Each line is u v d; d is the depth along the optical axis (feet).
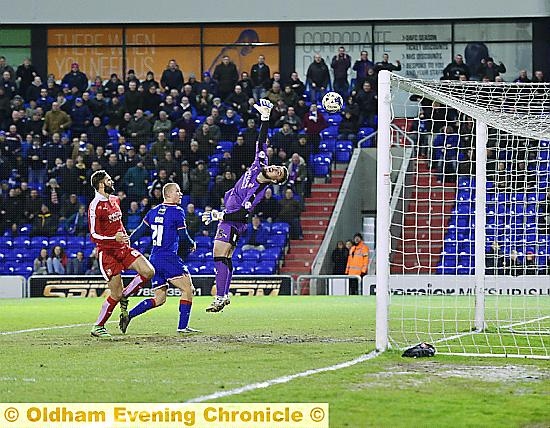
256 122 157.58
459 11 161.89
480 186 66.08
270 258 140.56
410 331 66.95
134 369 44.34
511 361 47.96
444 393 37.47
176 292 131.03
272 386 38.96
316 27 170.40
